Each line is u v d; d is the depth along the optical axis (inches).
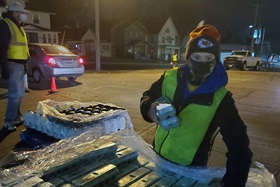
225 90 57.5
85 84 372.5
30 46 367.6
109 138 80.4
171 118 55.3
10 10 155.3
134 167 67.1
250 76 614.2
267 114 229.8
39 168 58.9
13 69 156.3
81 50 1808.6
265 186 60.6
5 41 148.6
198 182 60.5
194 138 60.0
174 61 933.8
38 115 128.2
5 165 86.8
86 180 55.3
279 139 165.0
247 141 53.2
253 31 1429.6
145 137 160.1
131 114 211.5
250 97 315.0
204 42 54.8
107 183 59.1
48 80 393.4
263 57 2117.4
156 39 1900.8
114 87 350.0
